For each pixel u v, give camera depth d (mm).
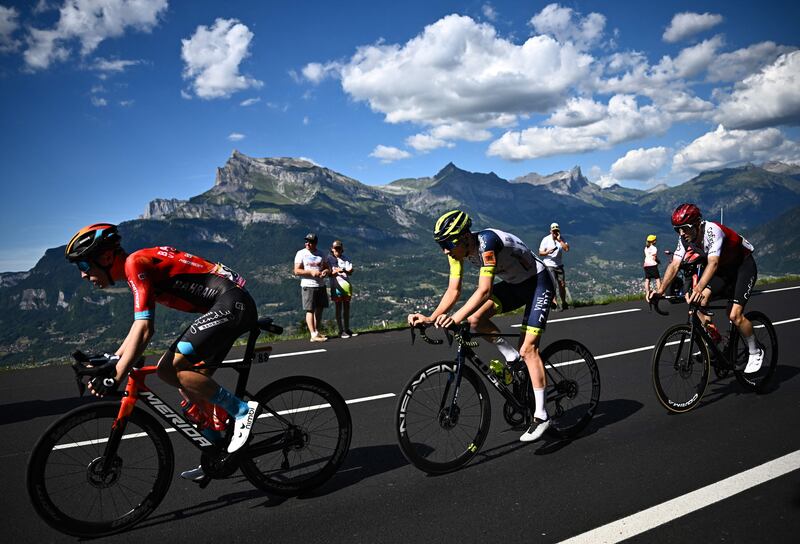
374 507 3324
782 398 5102
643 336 8906
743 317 5031
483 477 3697
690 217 4727
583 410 4500
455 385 3805
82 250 2973
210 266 3393
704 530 2904
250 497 3531
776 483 3402
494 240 3789
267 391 3406
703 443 4105
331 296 10133
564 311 12336
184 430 3252
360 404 5664
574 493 3398
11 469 4234
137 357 3010
